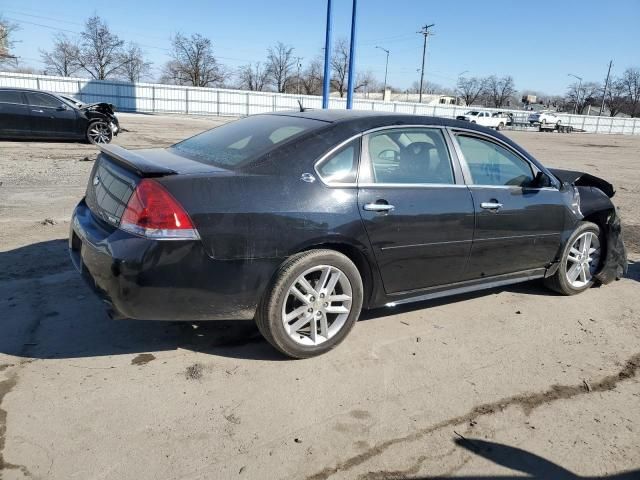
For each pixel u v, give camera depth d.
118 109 45.88
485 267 4.17
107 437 2.60
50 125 13.77
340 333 3.54
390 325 4.06
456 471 2.54
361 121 3.62
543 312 4.52
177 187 2.97
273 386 3.13
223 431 2.71
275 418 2.84
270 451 2.59
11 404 2.80
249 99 49.78
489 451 2.69
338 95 87.00
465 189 3.94
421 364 3.51
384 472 2.50
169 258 2.92
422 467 2.55
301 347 3.39
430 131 3.90
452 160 3.95
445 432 2.82
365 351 3.63
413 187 3.68
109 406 2.84
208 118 42.62
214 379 3.17
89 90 44.66
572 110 104.50
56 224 6.18
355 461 2.56
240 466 2.47
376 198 3.49
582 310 4.61
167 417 2.79
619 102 100.31
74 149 13.20
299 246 3.23
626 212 9.29
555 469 2.60
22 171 9.59
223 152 3.54
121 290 2.92
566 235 4.67
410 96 95.94
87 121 14.20
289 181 3.23
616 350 3.89
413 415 2.95
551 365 3.61
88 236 3.17
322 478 2.44
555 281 4.85
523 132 49.25
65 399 2.88
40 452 2.47
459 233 3.87
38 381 3.02
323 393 3.10
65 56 69.31
